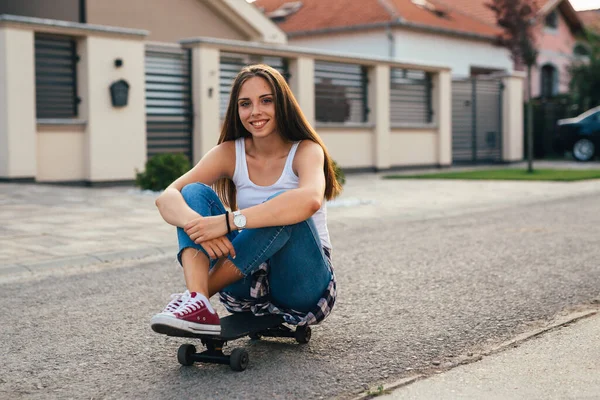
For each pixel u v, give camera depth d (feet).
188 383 11.03
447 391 10.44
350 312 15.35
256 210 11.05
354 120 63.36
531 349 12.46
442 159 70.44
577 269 19.51
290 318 12.16
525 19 63.26
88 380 11.29
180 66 50.62
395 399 10.15
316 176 11.75
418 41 90.79
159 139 49.37
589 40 94.58
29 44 42.09
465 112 75.61
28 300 16.89
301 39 96.84
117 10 60.64
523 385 10.66
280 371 11.51
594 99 90.02
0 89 41.55
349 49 92.38
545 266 20.04
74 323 14.78
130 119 46.96
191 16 66.08
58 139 44.06
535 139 84.33
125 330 14.21
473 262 20.90
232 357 11.46
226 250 11.06
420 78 69.36
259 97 12.01
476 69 100.83
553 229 27.32
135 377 11.39
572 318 14.43
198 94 50.44
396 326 14.15
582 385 10.61
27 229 27.02
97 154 45.32
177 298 11.20
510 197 39.63
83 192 40.57
